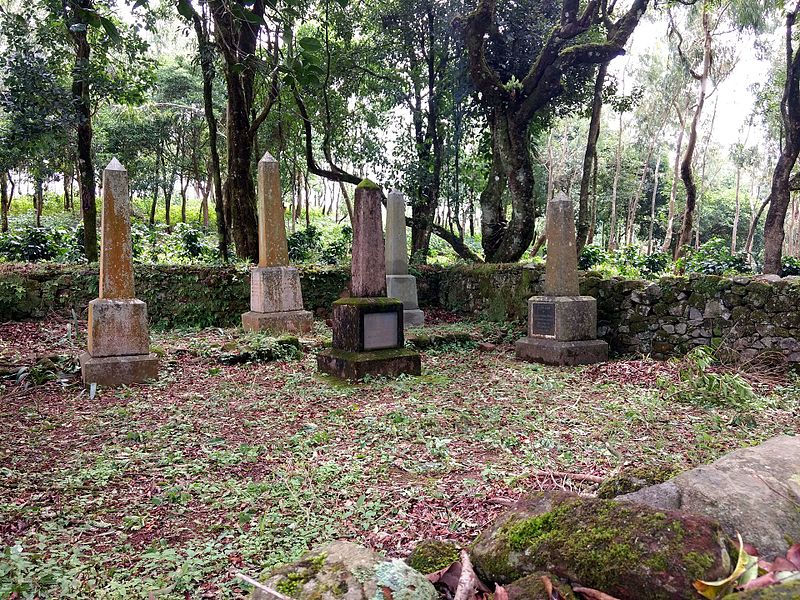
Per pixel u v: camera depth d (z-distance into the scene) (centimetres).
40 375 719
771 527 183
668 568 159
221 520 357
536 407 617
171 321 1122
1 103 1138
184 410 608
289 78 392
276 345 894
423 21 1603
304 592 186
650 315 915
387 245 1207
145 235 1794
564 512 198
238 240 1400
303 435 523
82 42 1219
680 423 558
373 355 769
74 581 279
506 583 194
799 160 2597
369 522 347
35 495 393
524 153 1392
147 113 2617
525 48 1462
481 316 1250
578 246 1430
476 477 423
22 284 1033
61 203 3541
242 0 334
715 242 1658
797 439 238
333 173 1653
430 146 1684
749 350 812
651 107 3184
